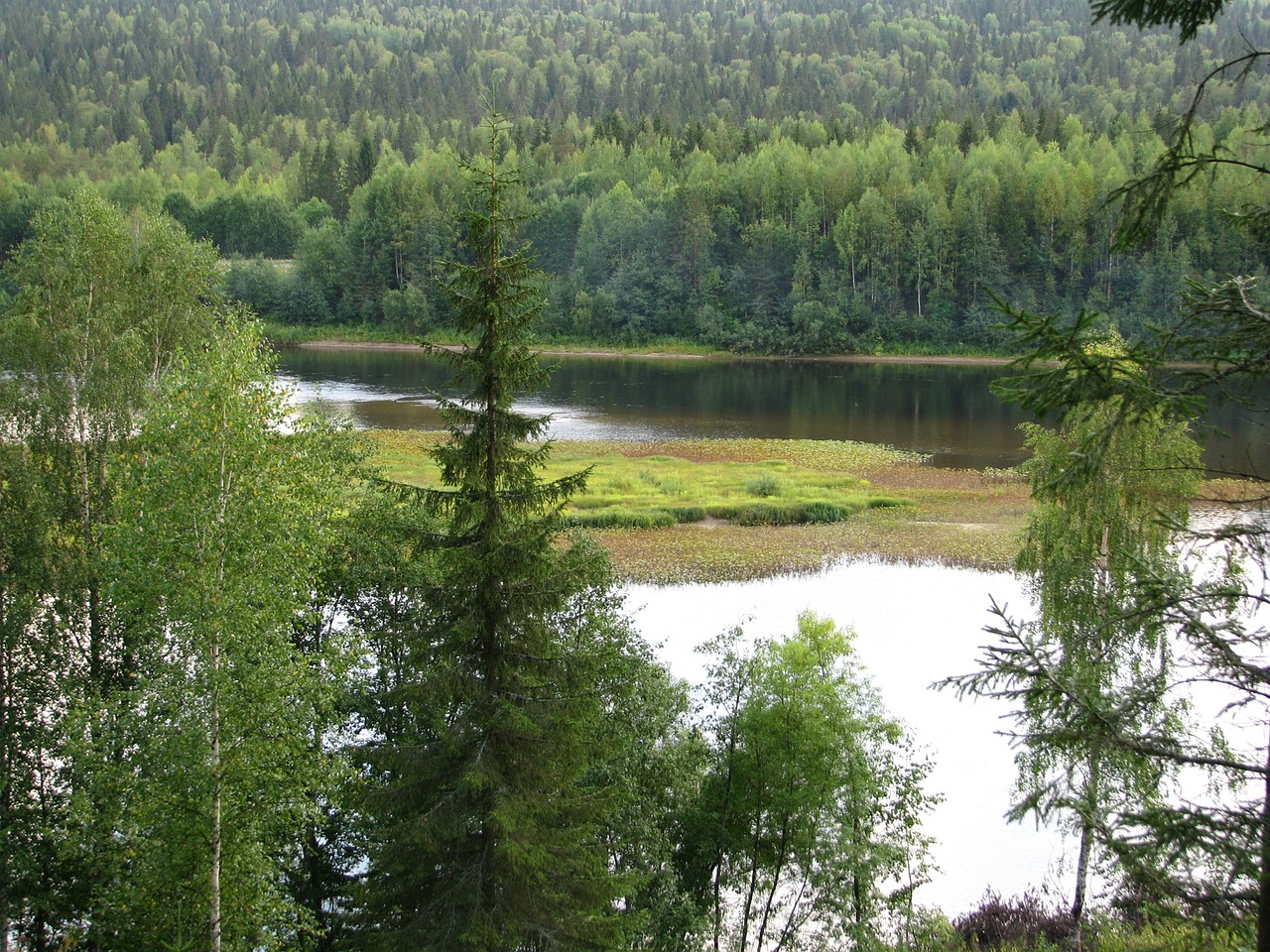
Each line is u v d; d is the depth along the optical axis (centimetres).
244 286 14125
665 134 18088
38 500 2436
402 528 1667
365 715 2250
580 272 13712
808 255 13138
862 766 2262
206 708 1822
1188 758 872
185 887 1778
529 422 1617
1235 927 813
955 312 12675
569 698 1659
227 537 1920
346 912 2153
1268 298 841
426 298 13888
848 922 2188
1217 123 10394
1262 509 923
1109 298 11612
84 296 2839
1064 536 2475
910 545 4978
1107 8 859
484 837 1653
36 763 2341
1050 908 2286
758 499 5684
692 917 2066
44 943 2197
